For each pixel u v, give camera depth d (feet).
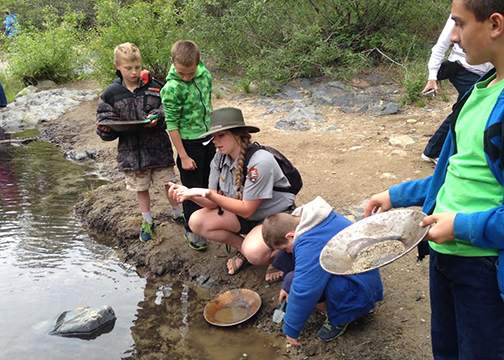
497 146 5.24
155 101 13.35
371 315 10.17
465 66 14.17
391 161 17.24
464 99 5.93
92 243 15.44
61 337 11.11
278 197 11.38
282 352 10.19
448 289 6.36
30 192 19.56
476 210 5.58
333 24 28.73
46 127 29.68
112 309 11.85
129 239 15.05
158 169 14.03
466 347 5.94
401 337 9.47
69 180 20.81
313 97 25.46
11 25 51.21
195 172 13.47
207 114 13.12
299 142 20.40
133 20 29.32
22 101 33.76
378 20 27.94
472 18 5.24
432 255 6.45
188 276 13.35
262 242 11.36
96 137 26.40
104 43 29.73
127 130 12.91
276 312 11.10
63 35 38.47
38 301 12.46
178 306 12.22
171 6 29.63
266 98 26.68
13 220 16.99
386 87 25.12
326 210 9.13
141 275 13.66
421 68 24.82
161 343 10.86
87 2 54.80
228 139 10.75
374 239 6.74
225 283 12.73
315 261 8.80
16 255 14.69
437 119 20.97
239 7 29.12
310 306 8.91
